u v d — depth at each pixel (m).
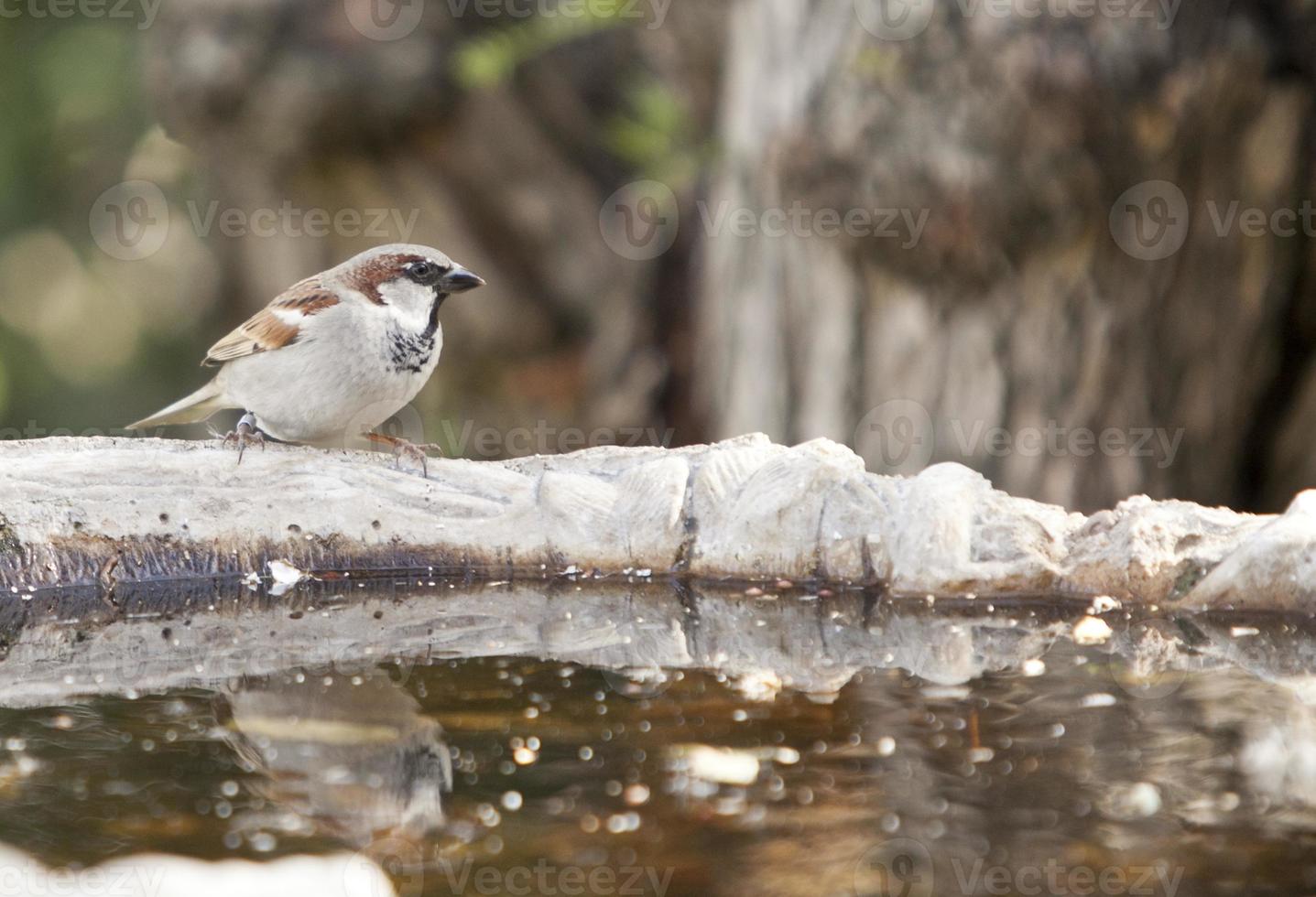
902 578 7.49
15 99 19.70
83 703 6.08
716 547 7.86
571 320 19.05
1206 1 11.59
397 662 6.65
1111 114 11.44
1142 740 5.45
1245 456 14.41
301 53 16.98
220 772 5.27
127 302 21.17
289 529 7.96
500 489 8.14
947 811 4.85
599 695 6.10
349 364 8.38
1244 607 7.02
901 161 11.88
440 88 17.47
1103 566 7.25
